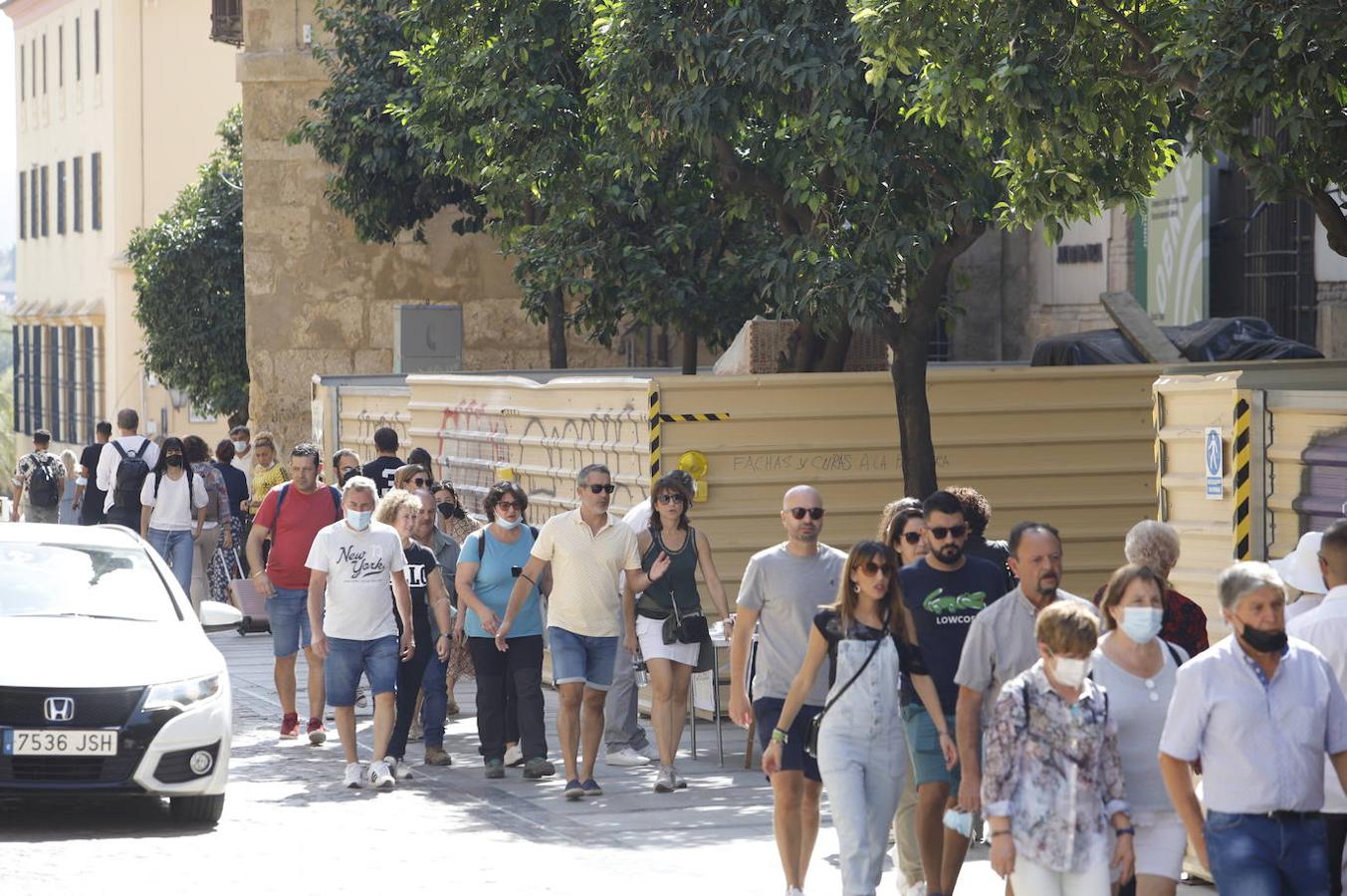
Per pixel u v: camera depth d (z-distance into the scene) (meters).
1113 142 14.20
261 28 32.53
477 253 33.25
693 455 16.53
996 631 8.62
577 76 20.77
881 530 10.10
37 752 11.19
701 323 22.20
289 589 15.99
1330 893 8.09
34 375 72.56
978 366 20.16
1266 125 20.08
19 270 75.31
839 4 16.59
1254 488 10.35
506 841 11.60
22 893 9.64
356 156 29.73
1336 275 21.84
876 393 16.92
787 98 16.92
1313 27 12.09
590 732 13.33
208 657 12.03
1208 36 12.67
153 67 61.06
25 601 12.48
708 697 14.89
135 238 41.91
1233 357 19.95
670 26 16.72
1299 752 7.29
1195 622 8.70
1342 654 7.97
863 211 16.41
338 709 13.72
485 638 14.11
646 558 13.40
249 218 32.78
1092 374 17.42
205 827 11.98
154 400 60.44
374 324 33.00
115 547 13.28
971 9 13.88
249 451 25.92
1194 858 10.08
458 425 21.11
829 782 9.02
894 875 10.77
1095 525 17.45
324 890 9.98
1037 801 7.43
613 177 20.36
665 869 10.72
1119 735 7.78
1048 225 14.21
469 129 22.30
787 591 10.08
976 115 13.98
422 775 14.38
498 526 14.12
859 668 9.02
